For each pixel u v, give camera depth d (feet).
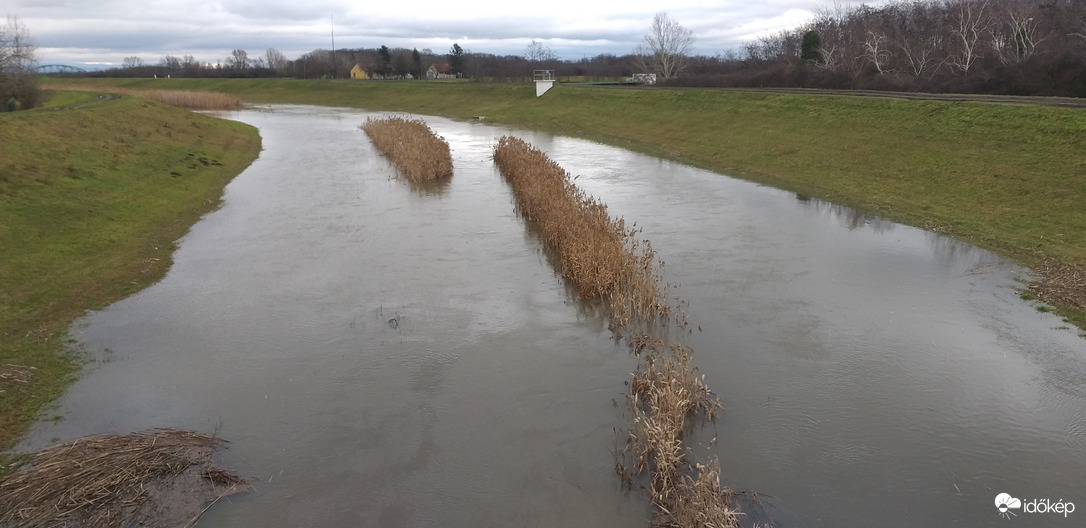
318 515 25.04
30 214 53.42
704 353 36.96
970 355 36.04
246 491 26.17
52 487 25.22
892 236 56.44
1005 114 73.36
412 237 58.70
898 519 24.63
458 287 47.09
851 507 25.26
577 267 46.26
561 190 66.18
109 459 27.09
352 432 30.22
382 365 36.17
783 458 28.14
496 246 56.13
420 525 24.58
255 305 43.86
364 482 26.91
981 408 31.27
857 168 76.13
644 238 57.11
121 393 32.99
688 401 30.60
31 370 34.32
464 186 80.18
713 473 24.77
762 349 37.32
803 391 33.09
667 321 41.01
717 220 62.49
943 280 46.32
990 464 27.50
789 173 80.59
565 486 26.71
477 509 25.44
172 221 62.85
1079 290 42.27
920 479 26.68
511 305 44.06
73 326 40.04
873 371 34.76
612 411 31.78
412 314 42.55
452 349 37.96
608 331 40.22
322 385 34.12
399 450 28.94
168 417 31.12
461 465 27.96
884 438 29.30
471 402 32.65
